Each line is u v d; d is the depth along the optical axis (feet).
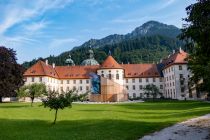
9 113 152.05
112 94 355.15
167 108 196.95
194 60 215.51
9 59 281.33
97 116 139.64
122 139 74.84
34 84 229.86
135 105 243.19
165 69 460.55
